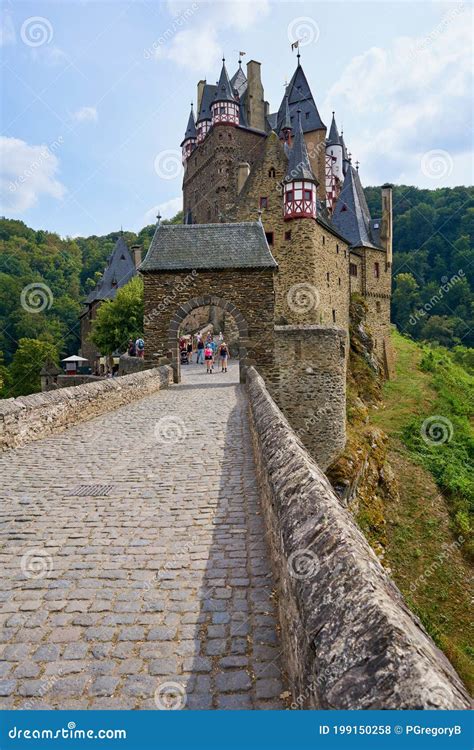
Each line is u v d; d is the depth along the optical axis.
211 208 53.19
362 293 49.09
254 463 8.45
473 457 30.52
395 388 43.09
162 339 22.31
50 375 37.94
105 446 9.90
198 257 22.39
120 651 3.69
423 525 23.89
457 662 14.44
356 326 45.69
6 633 3.92
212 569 4.85
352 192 51.66
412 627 2.26
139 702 3.21
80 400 12.45
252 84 54.88
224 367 26.72
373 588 2.45
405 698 1.82
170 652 3.67
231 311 22.17
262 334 22.08
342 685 2.02
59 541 5.54
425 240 81.56
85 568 4.93
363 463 24.30
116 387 14.77
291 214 37.00
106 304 44.25
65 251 92.38
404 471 27.97
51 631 3.93
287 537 3.54
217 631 3.89
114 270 61.16
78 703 3.22
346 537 3.03
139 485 7.40
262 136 52.81
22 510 6.46
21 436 10.03
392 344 56.19
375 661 2.01
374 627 2.16
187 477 7.75
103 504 6.64
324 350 22.02
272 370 22.08
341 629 2.29
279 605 4.00
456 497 25.81
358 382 40.16
